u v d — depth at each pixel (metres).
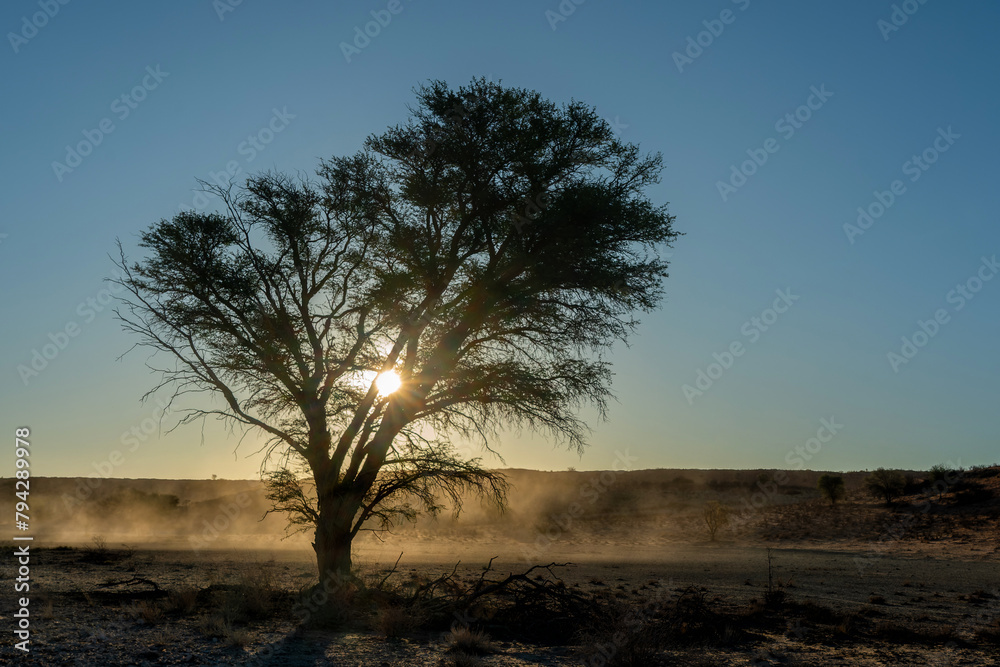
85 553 41.16
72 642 13.30
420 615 17.11
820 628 18.62
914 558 51.69
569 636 16.77
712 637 16.69
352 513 19.98
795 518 78.75
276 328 20.02
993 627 19.11
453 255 20.09
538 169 19.81
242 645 13.92
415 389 19.38
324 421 20.03
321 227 21.11
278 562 39.59
